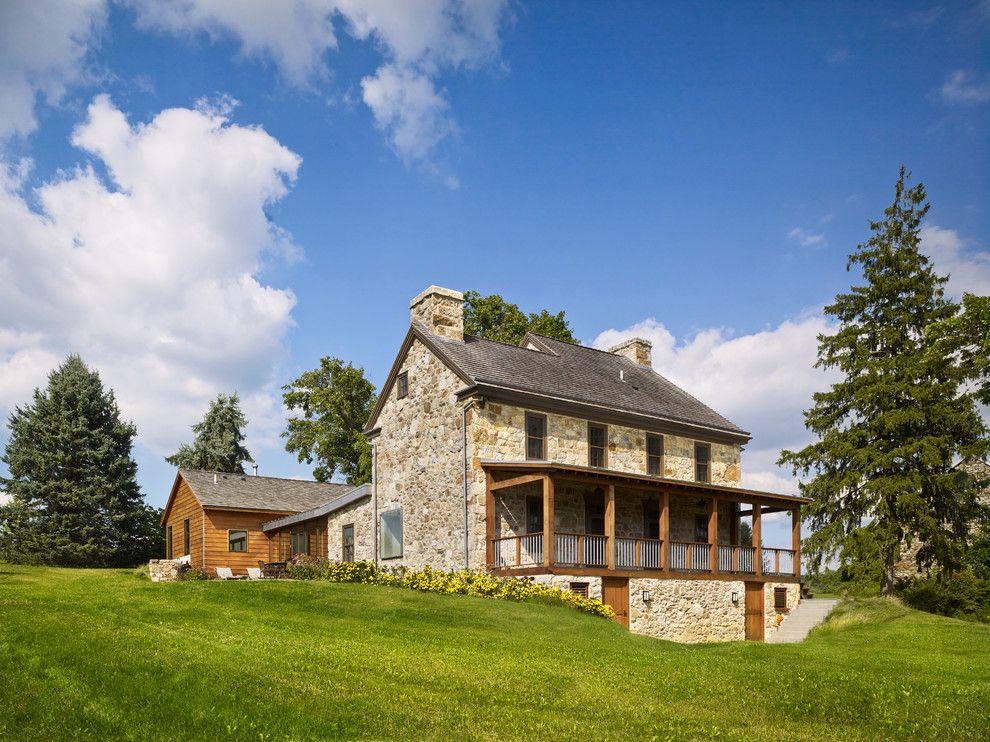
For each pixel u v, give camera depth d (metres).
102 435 44.31
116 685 9.38
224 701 9.04
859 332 30.91
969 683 12.67
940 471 29.17
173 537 36.53
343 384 48.25
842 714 10.28
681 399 30.77
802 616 26.73
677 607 23.31
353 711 9.09
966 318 23.97
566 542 21.86
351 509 28.94
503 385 23.44
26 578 25.38
